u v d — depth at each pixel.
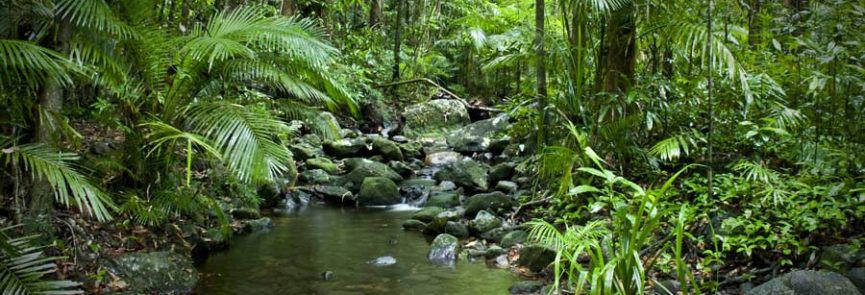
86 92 5.41
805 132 4.17
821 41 3.84
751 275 3.32
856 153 3.53
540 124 4.97
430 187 6.85
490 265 4.26
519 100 6.08
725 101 4.61
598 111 4.78
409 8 13.68
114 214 4.16
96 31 3.55
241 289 3.71
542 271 3.99
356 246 4.77
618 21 4.84
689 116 4.72
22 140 3.53
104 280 3.45
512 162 6.91
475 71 13.19
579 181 4.60
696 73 5.38
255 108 4.59
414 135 10.18
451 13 13.21
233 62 4.21
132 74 3.98
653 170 4.55
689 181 4.32
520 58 5.24
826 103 4.17
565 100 4.90
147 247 4.11
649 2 4.50
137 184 4.26
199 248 4.45
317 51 4.17
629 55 4.94
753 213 3.62
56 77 2.85
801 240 3.35
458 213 5.55
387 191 6.57
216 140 3.76
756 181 3.89
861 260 3.10
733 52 4.67
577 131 4.51
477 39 6.82
